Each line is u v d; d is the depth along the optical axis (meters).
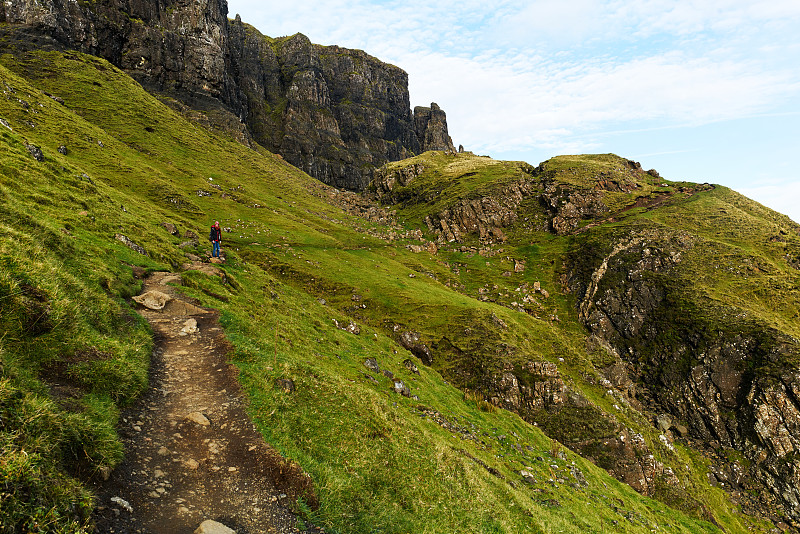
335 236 113.50
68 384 10.09
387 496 13.57
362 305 68.69
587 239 118.44
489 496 18.56
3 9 117.81
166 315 20.88
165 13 167.12
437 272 109.69
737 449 63.56
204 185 102.06
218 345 18.39
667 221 116.38
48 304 11.20
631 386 79.06
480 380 55.88
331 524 10.20
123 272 22.88
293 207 124.94
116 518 7.39
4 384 7.47
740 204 123.44
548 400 54.34
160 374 14.61
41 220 18.75
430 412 31.83
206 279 31.69
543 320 96.62
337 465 13.34
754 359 68.19
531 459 35.16
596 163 166.12
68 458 7.76
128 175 77.50
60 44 124.69
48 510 6.20
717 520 48.81
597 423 52.19
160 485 8.92
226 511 8.88
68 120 82.56
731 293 83.06
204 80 176.75
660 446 58.28
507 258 127.06
